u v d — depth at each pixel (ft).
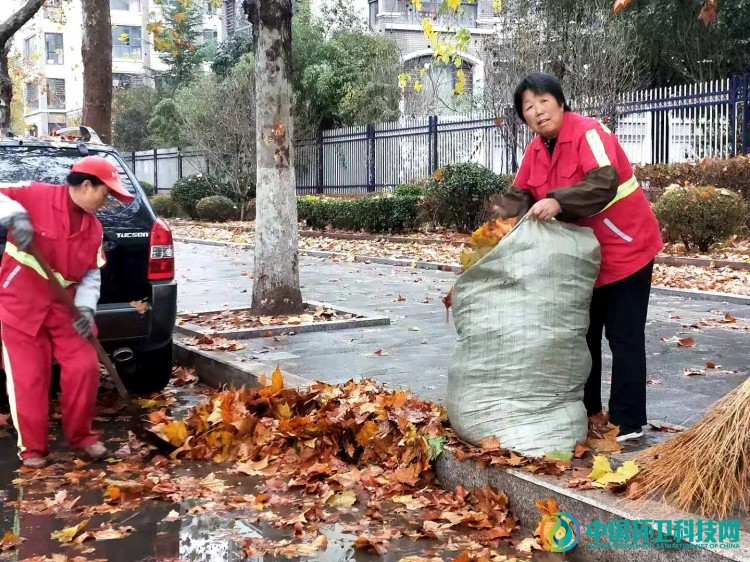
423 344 23.49
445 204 58.34
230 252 57.77
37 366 14.89
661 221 43.98
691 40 66.23
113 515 12.76
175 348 23.11
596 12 63.00
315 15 96.02
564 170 13.23
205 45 128.36
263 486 13.99
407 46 99.86
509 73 62.34
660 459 11.38
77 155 18.92
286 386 17.71
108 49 43.88
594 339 14.44
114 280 18.08
